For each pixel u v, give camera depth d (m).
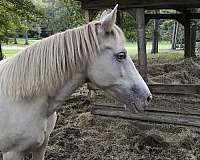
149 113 4.65
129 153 3.67
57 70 1.96
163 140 3.93
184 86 4.46
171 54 12.80
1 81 2.12
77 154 3.64
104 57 1.96
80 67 1.98
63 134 4.19
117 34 1.97
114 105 4.87
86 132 4.30
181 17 7.59
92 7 4.95
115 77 1.98
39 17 9.11
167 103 4.54
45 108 2.07
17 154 2.18
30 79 2.00
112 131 4.37
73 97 6.14
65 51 1.96
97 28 1.97
